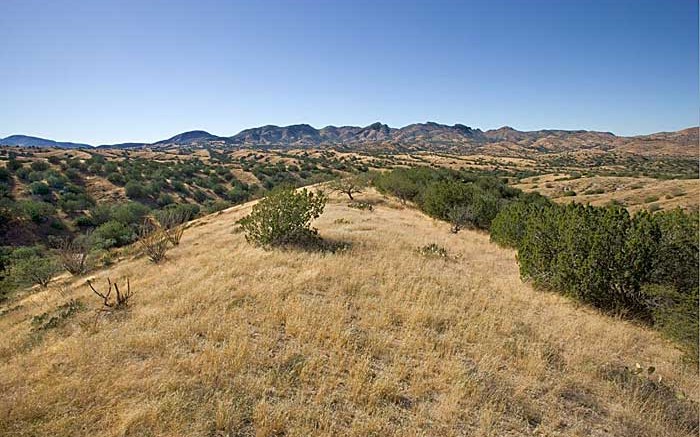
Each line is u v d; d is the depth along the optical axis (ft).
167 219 73.92
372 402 14.49
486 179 137.90
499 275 37.37
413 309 23.63
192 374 16.16
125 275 39.24
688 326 21.88
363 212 77.87
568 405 15.33
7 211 131.54
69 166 204.13
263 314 22.54
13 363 19.03
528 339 21.01
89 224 149.48
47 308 32.35
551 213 35.35
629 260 27.40
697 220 27.84
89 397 14.73
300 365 16.88
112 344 19.19
